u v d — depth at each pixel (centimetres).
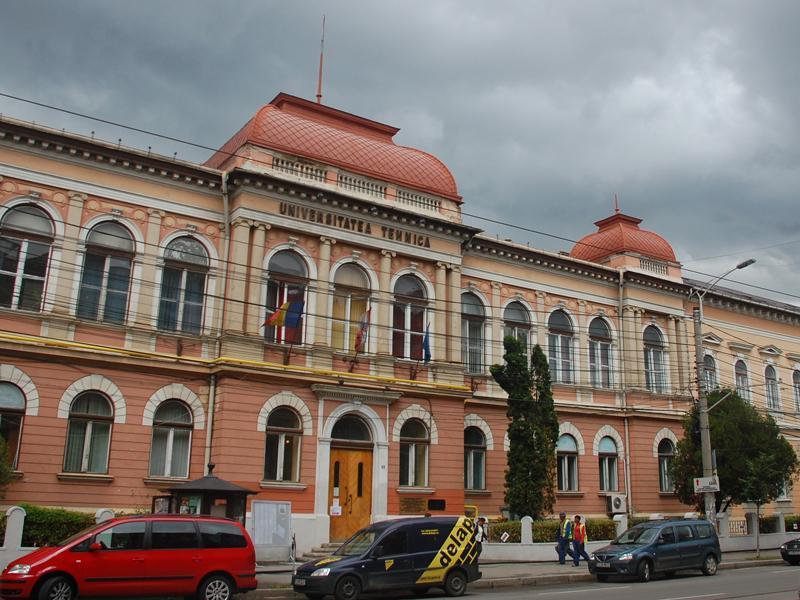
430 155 3362
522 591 2080
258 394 2647
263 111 2981
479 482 3294
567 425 3588
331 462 2777
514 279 3591
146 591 1622
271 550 2470
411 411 2972
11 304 2405
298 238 2873
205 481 2108
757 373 4594
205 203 2791
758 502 3259
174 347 2634
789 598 1767
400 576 1903
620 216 4153
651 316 4019
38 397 2380
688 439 3494
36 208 2495
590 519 3148
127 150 2628
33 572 1531
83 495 2397
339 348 2912
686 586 2122
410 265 3130
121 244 2625
